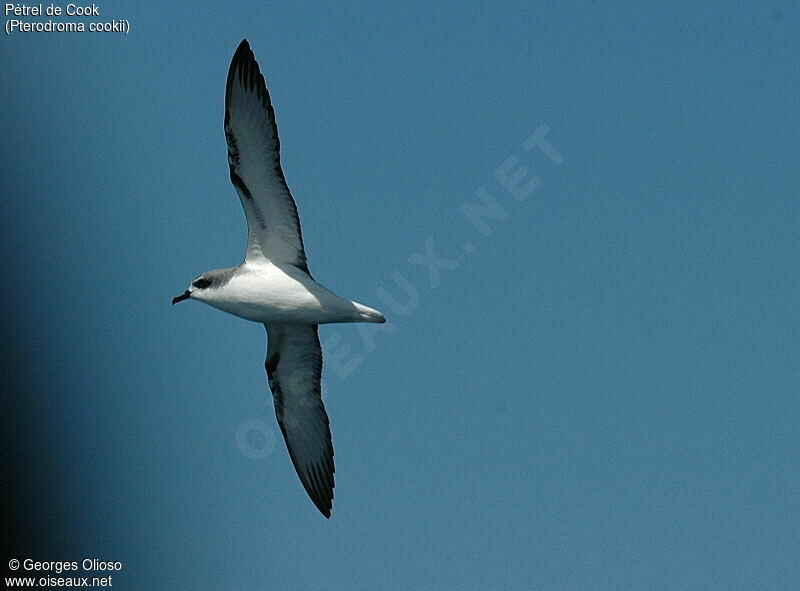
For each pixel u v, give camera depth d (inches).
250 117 648.4
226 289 679.1
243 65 640.4
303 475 763.4
